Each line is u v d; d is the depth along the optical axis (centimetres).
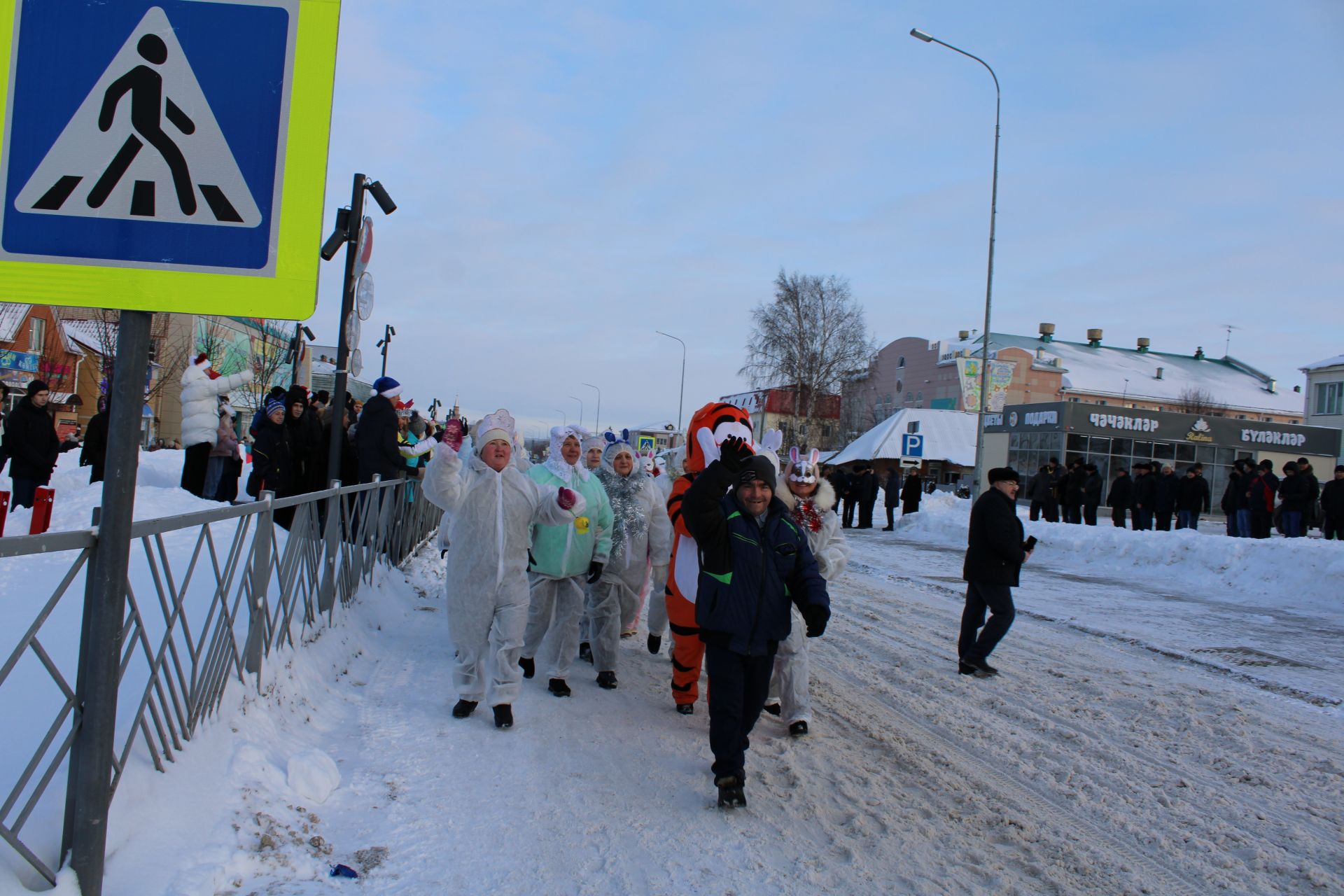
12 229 214
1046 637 834
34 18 216
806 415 5225
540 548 554
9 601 343
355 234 803
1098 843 378
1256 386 6900
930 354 6444
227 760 343
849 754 478
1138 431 3400
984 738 515
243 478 1433
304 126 224
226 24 222
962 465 4403
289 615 483
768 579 403
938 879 335
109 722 229
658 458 917
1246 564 1251
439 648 646
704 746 478
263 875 286
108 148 217
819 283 5194
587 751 454
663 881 320
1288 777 470
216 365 3506
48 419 955
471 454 496
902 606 993
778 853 349
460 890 302
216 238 221
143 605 340
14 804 231
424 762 415
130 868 257
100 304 217
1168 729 546
